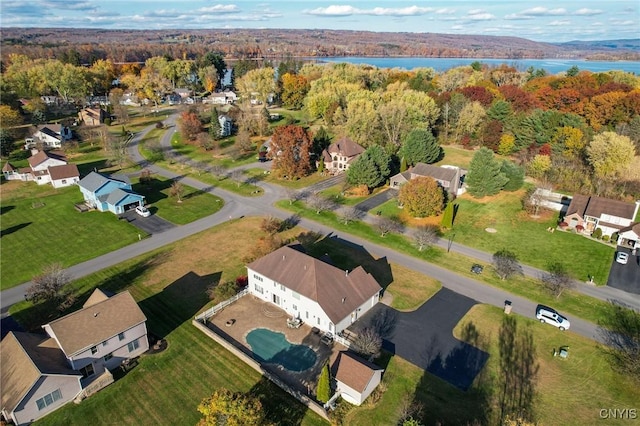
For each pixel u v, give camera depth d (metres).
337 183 90.62
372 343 40.28
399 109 108.94
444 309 49.47
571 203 71.75
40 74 158.88
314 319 45.44
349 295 46.50
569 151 100.19
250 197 83.06
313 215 74.94
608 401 37.03
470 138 121.19
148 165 101.88
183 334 44.84
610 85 132.75
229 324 46.19
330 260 54.59
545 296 52.38
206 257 60.47
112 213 74.81
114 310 40.59
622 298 51.88
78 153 109.75
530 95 135.62
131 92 181.38
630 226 64.06
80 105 162.25
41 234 66.94
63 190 85.81
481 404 36.41
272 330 45.59
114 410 35.62
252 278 51.12
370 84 174.38
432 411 35.59
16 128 128.62
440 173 84.50
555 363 41.31
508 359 41.69
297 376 39.25
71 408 35.69
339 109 124.25
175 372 39.69
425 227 70.00
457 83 165.62
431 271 57.81
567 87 144.88
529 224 71.81
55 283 48.16
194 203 79.88
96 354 38.34
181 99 186.50
